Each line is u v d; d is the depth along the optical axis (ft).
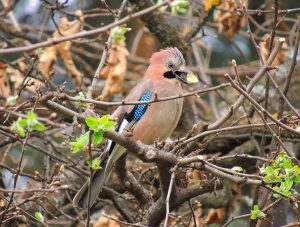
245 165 42.32
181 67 37.45
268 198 34.63
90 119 23.26
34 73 40.98
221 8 39.88
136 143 26.55
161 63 37.63
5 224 32.78
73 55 47.34
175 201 29.78
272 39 31.91
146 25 43.57
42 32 46.98
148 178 38.93
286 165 25.76
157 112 35.50
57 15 54.70
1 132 32.63
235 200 40.83
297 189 39.19
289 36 45.44
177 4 21.20
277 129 32.91
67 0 38.22
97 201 37.52
